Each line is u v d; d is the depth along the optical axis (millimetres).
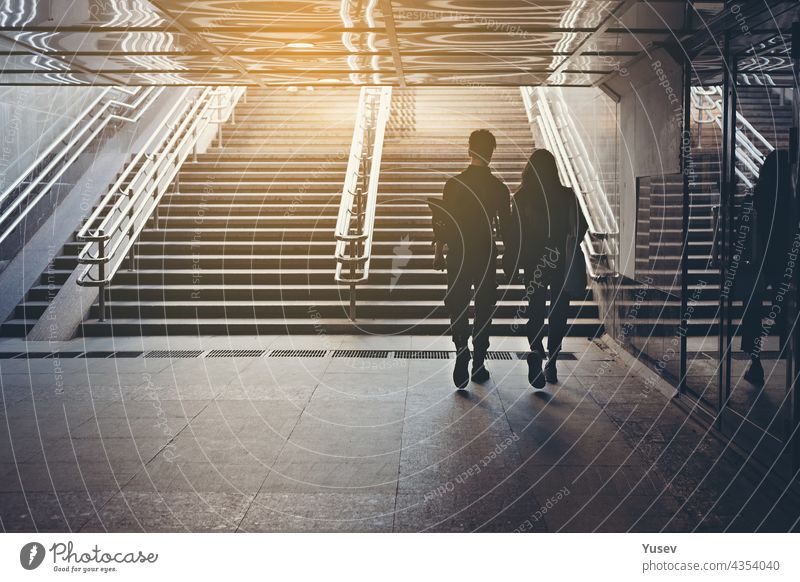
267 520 3398
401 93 12977
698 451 4309
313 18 5207
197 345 7762
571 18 5082
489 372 6395
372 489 3770
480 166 5691
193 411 5238
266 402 5480
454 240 5719
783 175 4848
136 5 4957
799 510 3439
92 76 7500
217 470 4051
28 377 6305
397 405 5375
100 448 4418
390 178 11391
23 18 5383
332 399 5555
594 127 8844
